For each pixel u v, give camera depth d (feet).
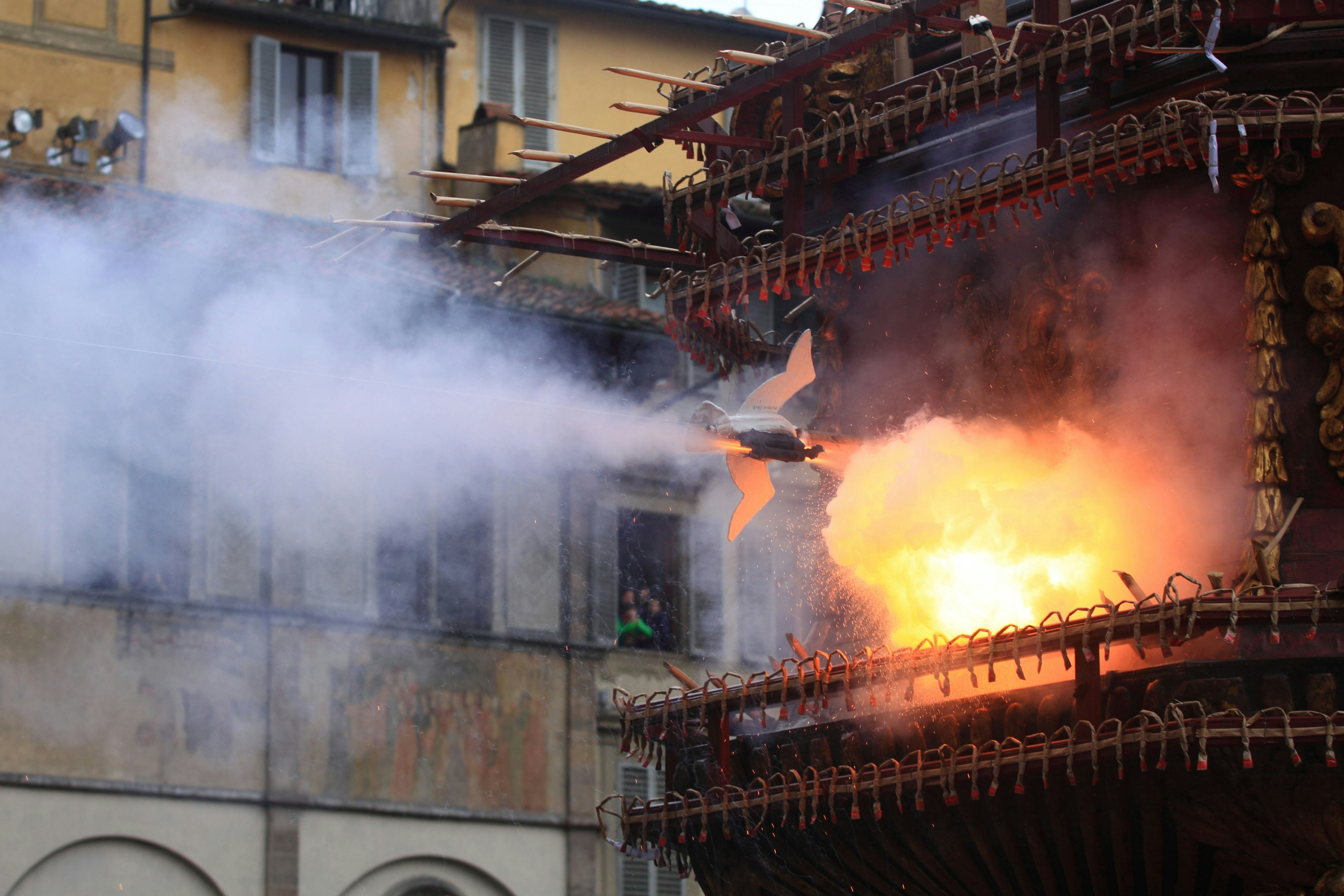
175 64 237.04
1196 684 58.95
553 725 208.13
